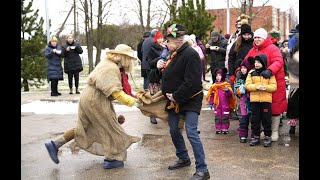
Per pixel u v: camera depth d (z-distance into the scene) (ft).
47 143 17.95
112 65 17.26
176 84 15.96
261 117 21.34
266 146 21.22
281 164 18.21
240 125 22.41
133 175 16.94
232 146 21.57
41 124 28.58
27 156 20.33
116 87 16.87
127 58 17.63
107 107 17.38
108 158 17.75
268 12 95.09
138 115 31.17
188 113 15.90
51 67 42.65
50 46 42.55
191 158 19.33
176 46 16.03
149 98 17.13
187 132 15.90
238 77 22.38
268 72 20.56
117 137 17.63
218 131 24.64
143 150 21.07
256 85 20.75
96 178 16.66
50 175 17.20
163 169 17.72
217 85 24.40
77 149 20.45
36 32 61.82
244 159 19.06
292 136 23.59
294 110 23.62
